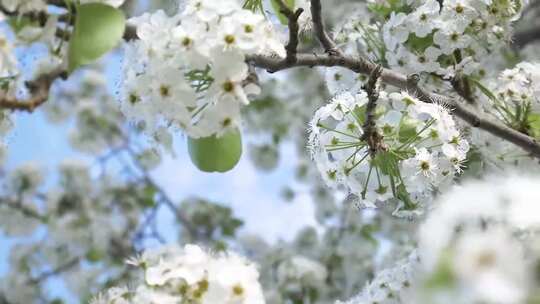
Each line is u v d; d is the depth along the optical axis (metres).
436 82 0.88
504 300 0.53
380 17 0.91
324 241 1.54
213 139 0.76
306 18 0.83
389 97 0.78
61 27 0.71
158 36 0.72
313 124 0.79
